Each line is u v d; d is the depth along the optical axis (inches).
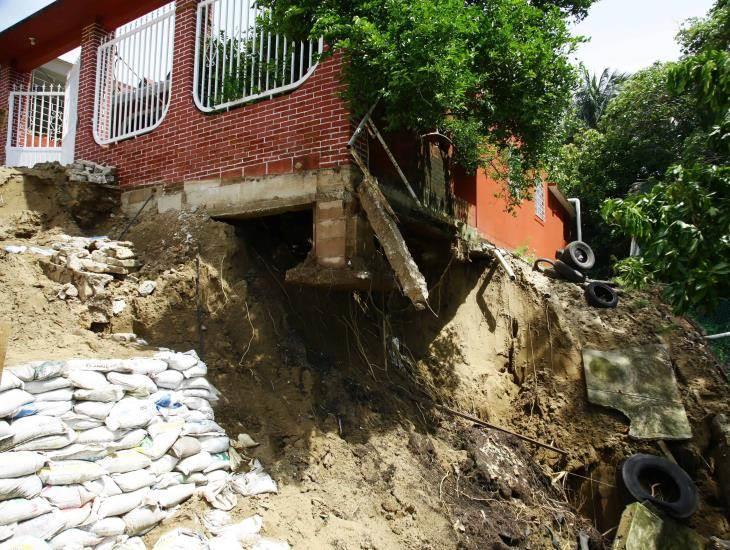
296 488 215.2
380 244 285.7
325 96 283.1
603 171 855.7
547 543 290.0
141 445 185.8
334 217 272.2
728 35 603.8
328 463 233.5
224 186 310.5
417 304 257.8
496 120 319.6
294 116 291.9
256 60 317.4
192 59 339.6
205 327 268.8
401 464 262.4
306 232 344.2
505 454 334.6
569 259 491.2
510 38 277.4
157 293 279.7
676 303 232.4
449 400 358.3
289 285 309.3
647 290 468.1
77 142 399.2
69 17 411.2
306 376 266.7
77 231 333.1
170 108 344.5
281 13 274.8
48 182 339.6
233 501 197.2
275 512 200.1
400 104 265.3
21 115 474.3
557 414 385.4
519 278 445.7
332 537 201.9
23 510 144.9
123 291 277.3
